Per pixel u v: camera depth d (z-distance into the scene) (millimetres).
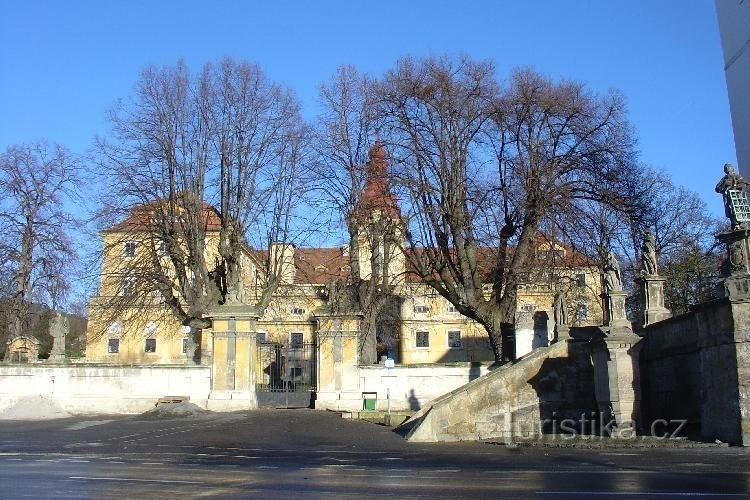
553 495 9570
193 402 30297
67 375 31062
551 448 17484
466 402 20891
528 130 34594
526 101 33969
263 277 43688
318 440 20250
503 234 34188
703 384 17344
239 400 29703
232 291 31359
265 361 33344
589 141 34188
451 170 33938
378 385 30031
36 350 37062
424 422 20234
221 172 40125
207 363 32062
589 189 33531
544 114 34125
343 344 30422
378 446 18719
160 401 30609
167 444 19016
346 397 29875
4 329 43594
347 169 38469
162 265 40594
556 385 21547
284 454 16453
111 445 18672
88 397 30812
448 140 34281
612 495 9516
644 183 42438
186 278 38719
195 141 40094
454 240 33969
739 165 27500
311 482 11195
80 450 17297
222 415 27547
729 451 15125
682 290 44531
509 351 30750
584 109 34125
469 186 33594
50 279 42969
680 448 16125
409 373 30016
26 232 42938
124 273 38375
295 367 32844
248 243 40281
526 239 33125
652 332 21422
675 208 48094
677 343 19500
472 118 34344
